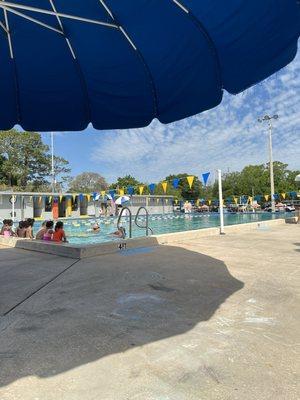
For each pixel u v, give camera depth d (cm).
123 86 386
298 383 214
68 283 467
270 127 3325
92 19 328
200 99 352
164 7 292
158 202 3928
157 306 364
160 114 391
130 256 670
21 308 364
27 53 372
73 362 242
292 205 3444
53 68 384
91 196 3055
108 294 411
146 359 246
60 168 5228
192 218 2989
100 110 414
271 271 526
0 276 515
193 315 336
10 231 1022
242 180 5953
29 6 327
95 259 645
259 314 338
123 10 311
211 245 814
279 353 254
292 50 262
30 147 4662
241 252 707
